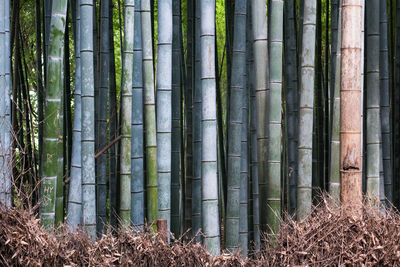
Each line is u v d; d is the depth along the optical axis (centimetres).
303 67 327
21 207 251
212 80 320
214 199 322
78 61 345
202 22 319
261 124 322
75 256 261
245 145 409
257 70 321
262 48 319
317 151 464
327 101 493
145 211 411
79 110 337
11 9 497
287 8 430
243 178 407
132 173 324
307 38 326
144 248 272
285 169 523
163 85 318
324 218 265
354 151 284
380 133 399
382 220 266
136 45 331
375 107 358
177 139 399
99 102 418
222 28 678
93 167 323
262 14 318
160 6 317
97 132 445
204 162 322
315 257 257
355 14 286
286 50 434
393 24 536
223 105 668
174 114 398
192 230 397
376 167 358
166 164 322
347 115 286
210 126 321
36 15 455
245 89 409
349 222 261
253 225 456
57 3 289
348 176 285
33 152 431
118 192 434
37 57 452
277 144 316
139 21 332
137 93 327
